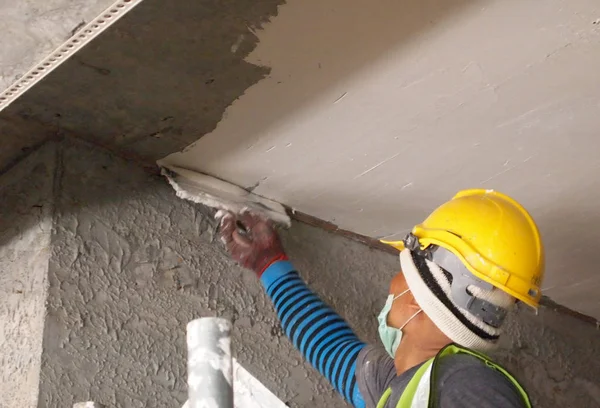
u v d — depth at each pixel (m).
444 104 1.49
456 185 1.82
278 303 1.63
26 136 1.54
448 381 1.08
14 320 1.46
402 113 1.51
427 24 1.26
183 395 1.52
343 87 1.42
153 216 1.64
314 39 1.27
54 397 1.35
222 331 0.90
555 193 1.88
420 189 1.83
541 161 1.73
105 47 1.23
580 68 1.39
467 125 1.57
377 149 1.64
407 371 1.21
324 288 1.89
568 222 2.03
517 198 1.91
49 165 1.54
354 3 1.19
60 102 1.41
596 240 2.13
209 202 1.72
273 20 1.20
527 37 1.30
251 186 1.79
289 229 1.89
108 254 1.54
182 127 1.53
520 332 2.50
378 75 1.39
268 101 1.45
